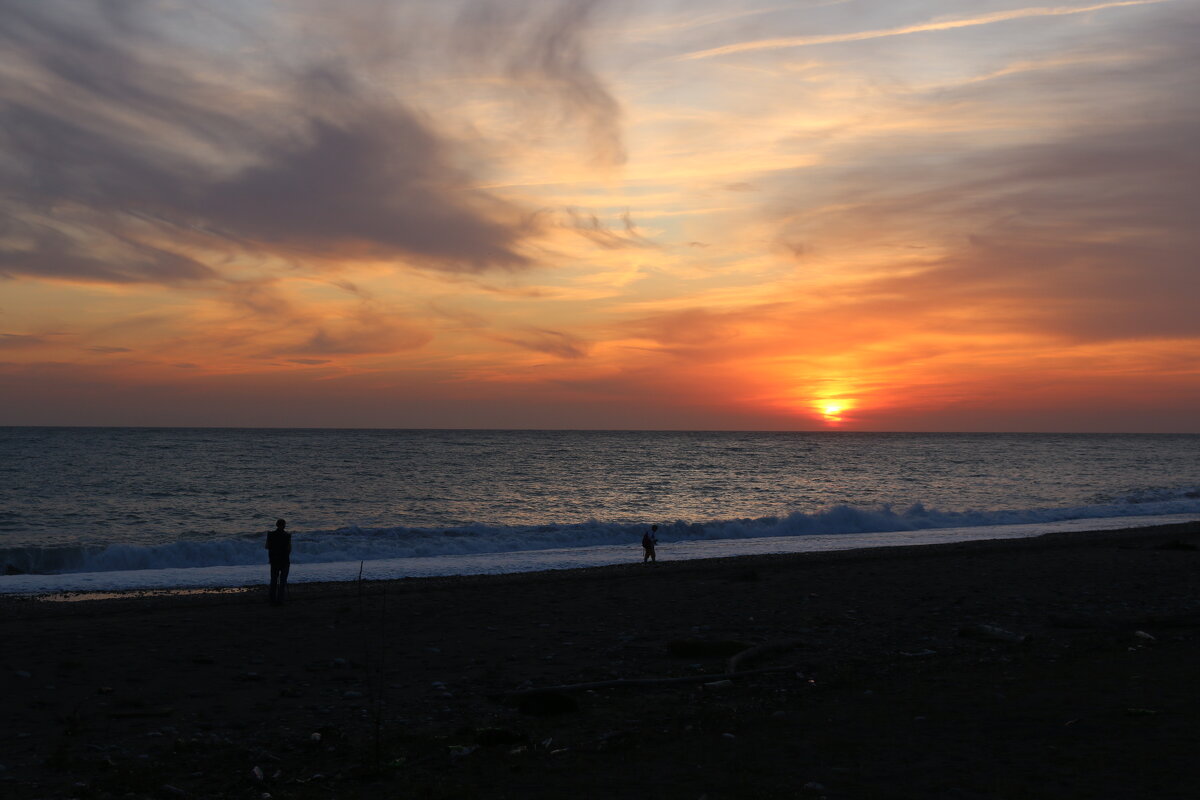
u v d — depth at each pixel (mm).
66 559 29375
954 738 7527
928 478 88188
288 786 7141
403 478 78688
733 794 6207
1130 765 6480
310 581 25609
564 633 15102
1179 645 11961
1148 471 102438
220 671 12289
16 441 138500
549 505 58719
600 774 6895
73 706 10312
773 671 11305
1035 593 18484
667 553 34125
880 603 17656
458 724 9242
